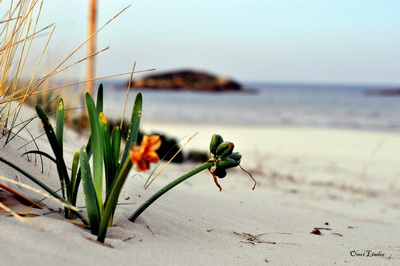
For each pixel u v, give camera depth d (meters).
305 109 39.12
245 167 8.89
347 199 6.21
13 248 1.34
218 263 1.79
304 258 2.20
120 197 2.50
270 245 2.39
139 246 1.77
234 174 7.77
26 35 2.21
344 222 3.79
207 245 2.12
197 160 8.34
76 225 1.83
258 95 80.00
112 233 1.89
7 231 1.47
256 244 2.36
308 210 4.58
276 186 6.87
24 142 2.70
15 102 3.92
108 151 1.94
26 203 1.91
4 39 2.24
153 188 2.99
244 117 28.67
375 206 5.76
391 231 3.54
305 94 88.38
